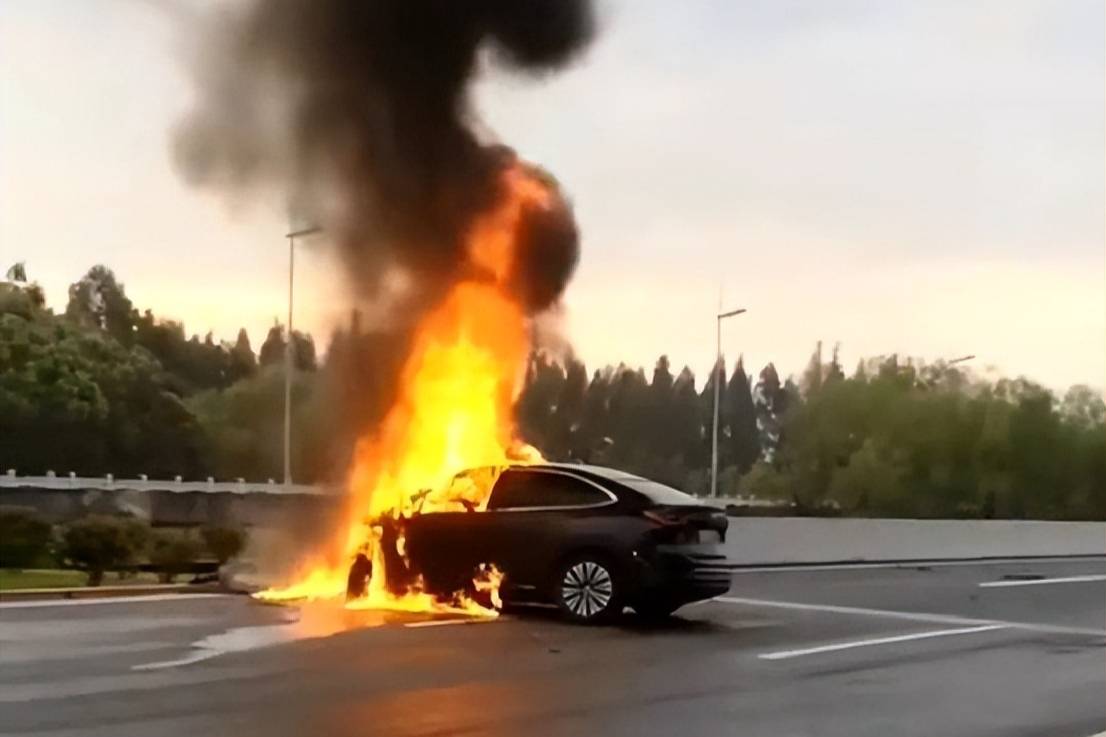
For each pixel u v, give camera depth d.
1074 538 35.78
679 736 8.34
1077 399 67.44
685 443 78.69
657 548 14.16
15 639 12.16
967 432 66.12
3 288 62.19
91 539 18.22
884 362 72.19
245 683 9.81
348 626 13.42
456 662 11.15
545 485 14.99
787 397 91.94
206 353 86.75
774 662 11.78
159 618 13.93
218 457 69.12
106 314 85.25
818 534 28.03
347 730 8.16
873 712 9.41
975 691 10.50
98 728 8.09
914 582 22.47
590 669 11.03
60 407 59.84
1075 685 10.91
